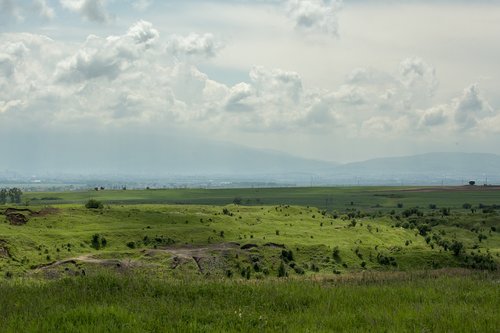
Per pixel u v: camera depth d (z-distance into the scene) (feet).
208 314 56.95
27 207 442.91
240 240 385.70
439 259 355.77
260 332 50.49
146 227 420.77
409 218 631.15
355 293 72.28
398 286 81.05
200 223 462.19
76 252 334.03
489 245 468.34
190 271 293.02
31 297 68.13
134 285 75.15
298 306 63.98
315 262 344.69
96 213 463.01
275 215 542.16
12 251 302.66
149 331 49.73
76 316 53.31
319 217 549.95
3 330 49.65
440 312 57.62
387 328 51.16
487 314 56.29
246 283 82.38
